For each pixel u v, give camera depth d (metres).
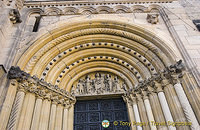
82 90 8.09
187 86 5.66
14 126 4.91
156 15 8.30
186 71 5.98
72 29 8.05
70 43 8.05
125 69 8.18
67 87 7.77
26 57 6.56
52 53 7.55
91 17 8.43
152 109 6.41
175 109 5.57
